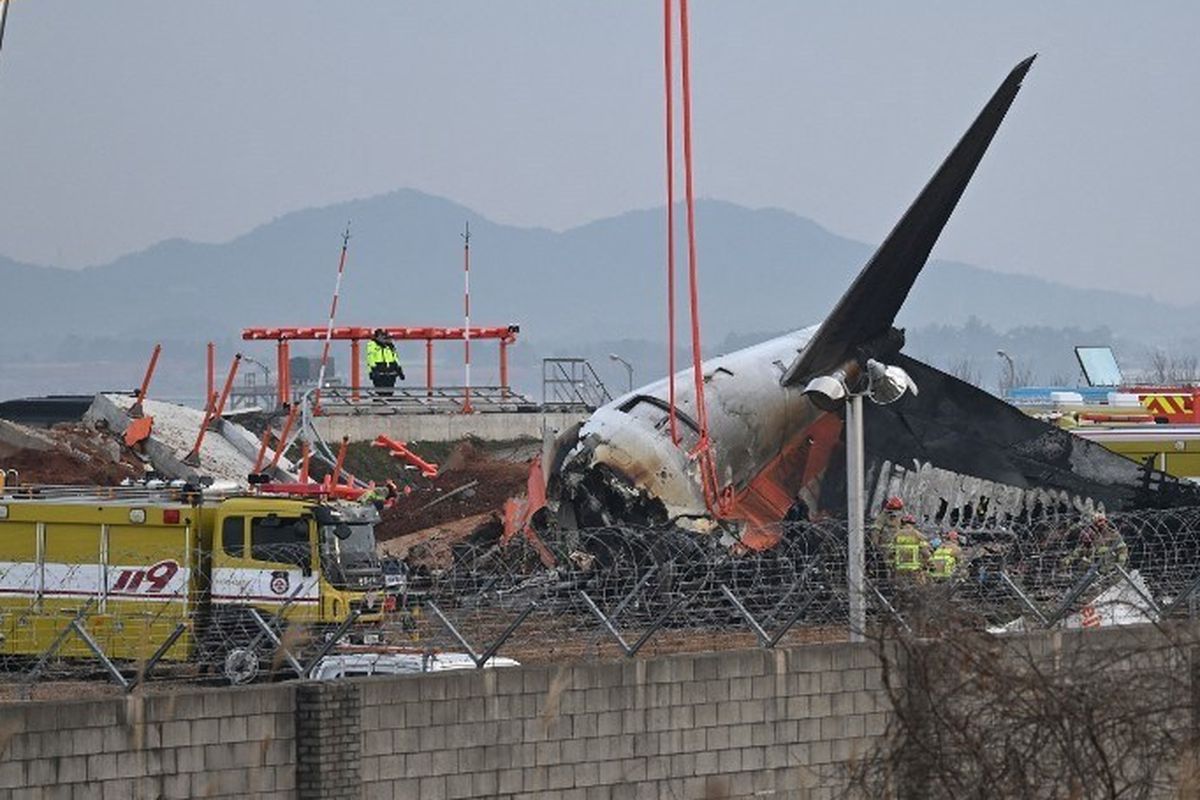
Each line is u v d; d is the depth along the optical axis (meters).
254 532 156.00
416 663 123.62
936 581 133.12
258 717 108.94
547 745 116.25
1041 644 122.69
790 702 122.75
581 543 171.12
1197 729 97.88
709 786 119.38
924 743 95.19
